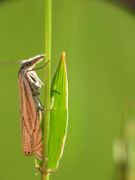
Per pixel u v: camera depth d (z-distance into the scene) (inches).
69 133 6.5
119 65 6.5
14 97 6.5
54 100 5.0
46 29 4.8
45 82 4.9
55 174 6.5
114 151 6.4
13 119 6.5
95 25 6.4
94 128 6.5
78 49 6.4
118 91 6.5
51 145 5.0
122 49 6.5
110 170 6.4
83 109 6.5
